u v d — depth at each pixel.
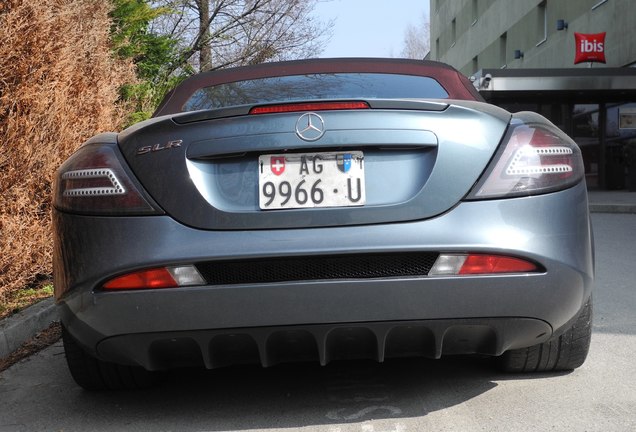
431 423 2.82
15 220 5.03
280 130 2.67
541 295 2.63
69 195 2.78
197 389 3.36
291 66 3.70
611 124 20.33
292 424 2.86
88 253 2.67
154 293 2.58
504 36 33.31
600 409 2.93
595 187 20.55
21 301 5.27
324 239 2.55
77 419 3.05
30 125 5.05
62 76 5.48
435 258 2.58
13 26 4.88
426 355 2.81
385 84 3.46
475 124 2.72
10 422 3.06
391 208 2.60
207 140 2.69
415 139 2.65
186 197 2.64
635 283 5.88
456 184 2.63
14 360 4.11
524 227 2.63
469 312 2.60
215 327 2.59
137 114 9.84
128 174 2.73
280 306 2.55
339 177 2.65
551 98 20.44
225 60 17.53
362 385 3.32
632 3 20.27
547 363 3.28
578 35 21.31
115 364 3.16
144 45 11.35
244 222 2.60
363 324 2.58
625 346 3.88
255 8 17.44
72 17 6.11
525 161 2.69
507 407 2.97
